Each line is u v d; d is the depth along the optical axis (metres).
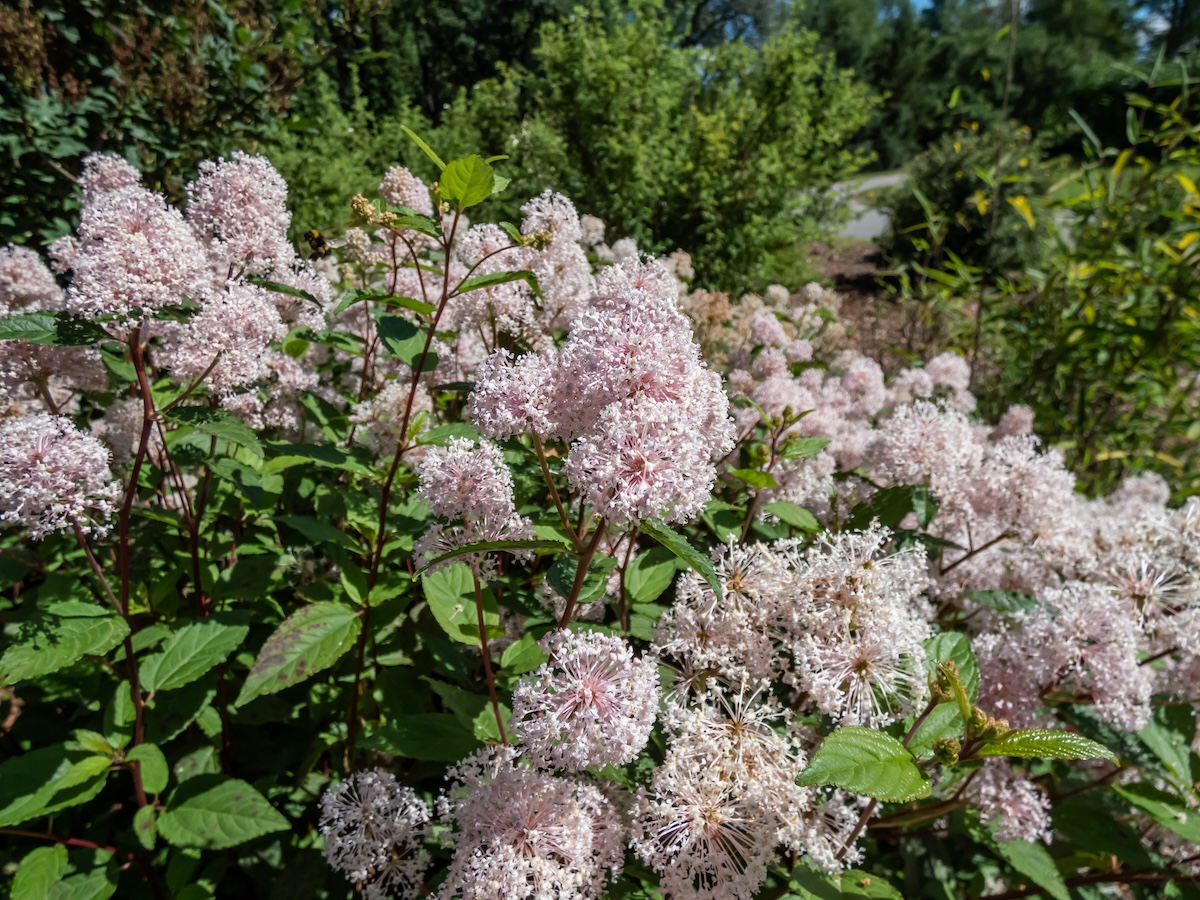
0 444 2.15
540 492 3.45
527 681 1.88
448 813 2.07
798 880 2.02
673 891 1.95
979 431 4.43
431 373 3.94
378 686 3.14
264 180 3.06
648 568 2.87
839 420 4.23
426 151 2.56
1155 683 2.95
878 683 2.13
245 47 7.58
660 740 2.50
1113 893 3.42
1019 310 8.08
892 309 12.55
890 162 42.38
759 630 2.33
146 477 3.43
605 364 1.83
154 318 2.44
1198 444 8.06
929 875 3.03
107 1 6.54
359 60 8.55
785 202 13.45
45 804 2.40
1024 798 2.48
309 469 3.91
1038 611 2.58
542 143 12.81
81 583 3.17
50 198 6.27
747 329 5.69
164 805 2.65
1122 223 7.43
